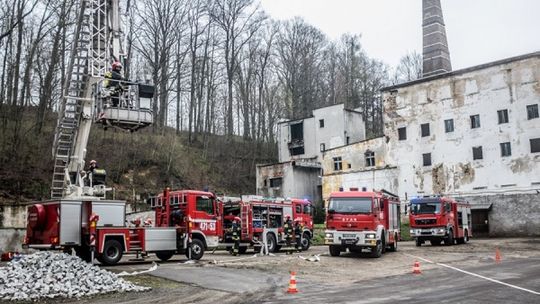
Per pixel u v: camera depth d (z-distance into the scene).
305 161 61.69
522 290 13.30
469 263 21.50
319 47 82.75
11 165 34.06
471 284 14.66
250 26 67.81
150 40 56.91
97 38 18.81
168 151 50.19
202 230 22.48
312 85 81.12
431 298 12.08
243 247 27.53
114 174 42.47
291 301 11.77
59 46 39.94
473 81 50.50
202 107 63.75
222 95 66.12
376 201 24.27
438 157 51.69
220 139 63.62
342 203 24.06
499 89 48.81
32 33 40.19
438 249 29.84
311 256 24.38
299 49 79.94
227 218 27.28
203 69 61.81
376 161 55.69
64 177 19.70
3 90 37.66
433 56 63.06
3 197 31.59
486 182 48.47
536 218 45.38
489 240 40.56
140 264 20.39
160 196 23.44
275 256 24.84
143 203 40.88
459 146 50.56
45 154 36.12
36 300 12.06
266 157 67.56
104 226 19.12
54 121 40.59
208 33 63.38
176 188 46.81
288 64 78.31
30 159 35.44
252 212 26.77
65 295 12.55
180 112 63.59
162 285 14.64
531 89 47.00
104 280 13.88
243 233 26.50
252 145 66.50
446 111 51.81
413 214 33.09
